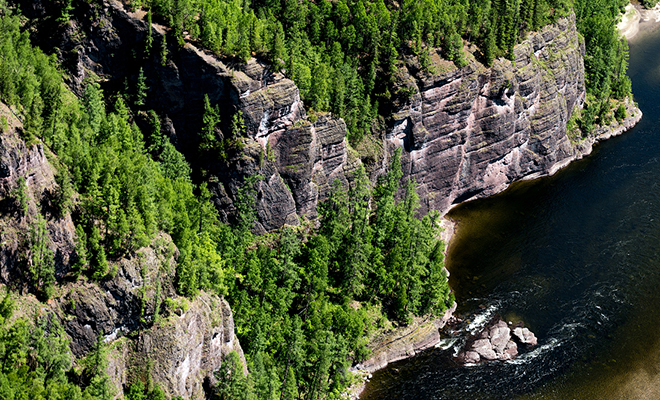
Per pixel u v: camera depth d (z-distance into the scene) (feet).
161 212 382.42
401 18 549.95
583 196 636.48
